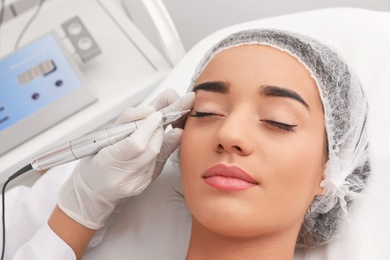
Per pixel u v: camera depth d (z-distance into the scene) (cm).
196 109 89
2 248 109
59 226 99
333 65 90
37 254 97
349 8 125
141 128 88
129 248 104
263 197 82
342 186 92
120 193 95
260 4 167
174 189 107
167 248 103
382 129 104
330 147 89
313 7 162
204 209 82
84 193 98
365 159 97
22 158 134
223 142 81
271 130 84
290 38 89
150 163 95
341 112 89
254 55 87
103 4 163
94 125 139
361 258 94
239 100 85
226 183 81
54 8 165
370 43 115
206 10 174
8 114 135
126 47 151
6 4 149
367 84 110
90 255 106
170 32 140
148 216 106
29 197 114
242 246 88
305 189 85
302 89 86
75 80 138
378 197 99
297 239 99
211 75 89
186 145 88
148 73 145
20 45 157
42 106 136
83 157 94
